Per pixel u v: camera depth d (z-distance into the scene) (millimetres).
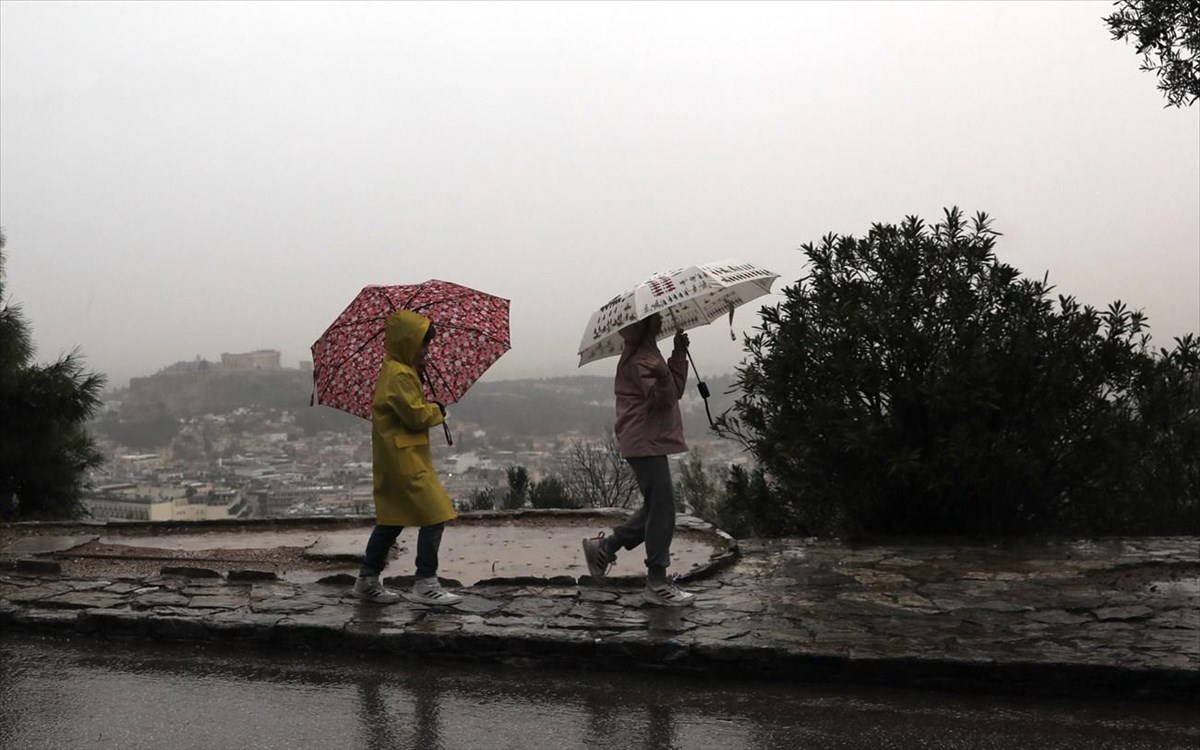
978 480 8805
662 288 6109
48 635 6289
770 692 5262
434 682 5422
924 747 4477
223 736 4637
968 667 5195
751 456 9984
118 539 9547
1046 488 9203
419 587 6543
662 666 5547
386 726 4762
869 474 9133
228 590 6996
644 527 6777
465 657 5773
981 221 9430
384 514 6484
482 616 6250
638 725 4781
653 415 6473
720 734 4656
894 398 9250
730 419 9914
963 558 7961
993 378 8773
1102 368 8773
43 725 4770
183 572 7453
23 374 13172
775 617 6156
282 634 6004
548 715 4918
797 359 9305
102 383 13641
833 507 9367
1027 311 9141
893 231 9586
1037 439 8922
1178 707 4965
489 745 4527
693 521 9578
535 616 6219
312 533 9875
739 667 5461
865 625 5953
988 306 9328
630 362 6531
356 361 6977
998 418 9102
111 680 5438
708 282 6027
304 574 7707
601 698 5172
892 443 9117
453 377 7027
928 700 5109
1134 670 5027
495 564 8172
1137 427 8820
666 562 6523
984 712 4930
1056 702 5070
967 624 5949
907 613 6230
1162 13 6820
